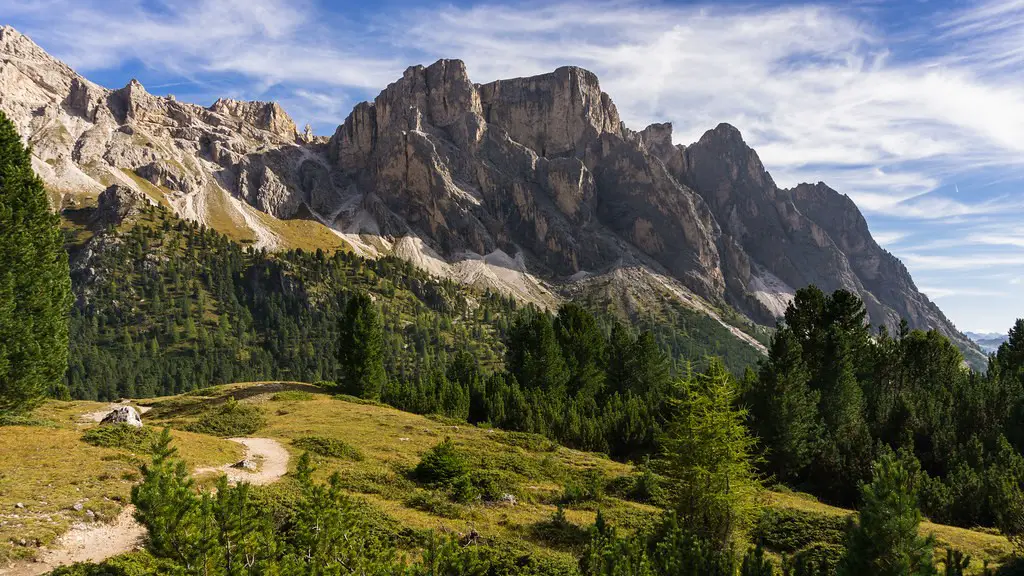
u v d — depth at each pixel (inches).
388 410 2475.4
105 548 753.6
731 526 1044.5
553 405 2738.7
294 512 872.9
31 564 673.0
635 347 3336.6
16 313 1441.9
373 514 1025.5
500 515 1179.9
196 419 2043.6
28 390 1440.7
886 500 514.3
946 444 1830.7
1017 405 1891.0
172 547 528.4
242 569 542.0
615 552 674.2
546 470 1640.0
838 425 2273.6
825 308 2839.6
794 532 1114.7
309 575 596.1
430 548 608.7
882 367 3016.7
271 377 7357.3
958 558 577.6
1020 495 1192.8
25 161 1547.7
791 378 2028.8
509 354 3678.6
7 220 1412.4
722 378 1105.4
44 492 869.2
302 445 1600.6
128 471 1037.2
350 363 2962.6
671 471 1102.4
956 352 3154.5
